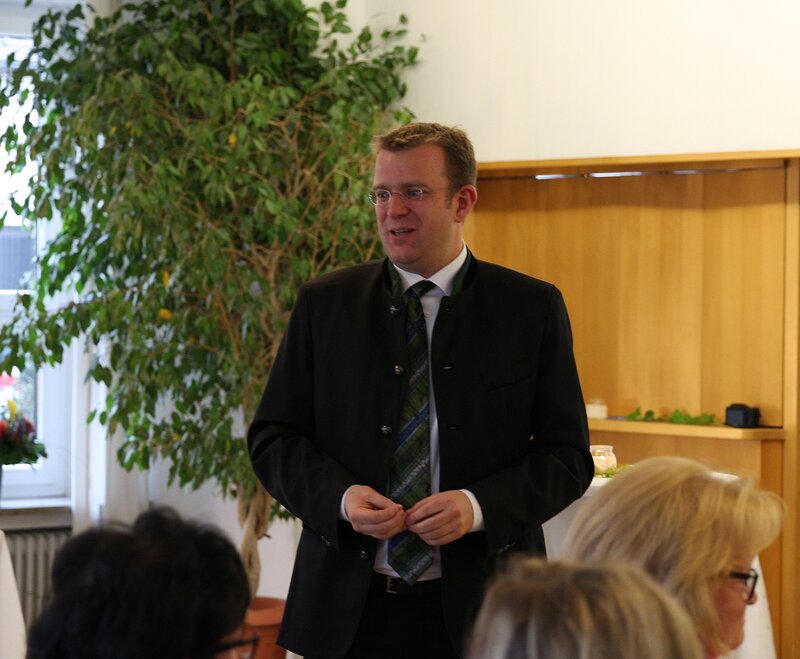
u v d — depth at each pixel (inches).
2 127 242.4
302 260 213.8
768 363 232.8
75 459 248.1
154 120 209.3
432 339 110.7
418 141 109.7
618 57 228.1
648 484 71.2
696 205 238.7
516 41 233.9
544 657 45.2
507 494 105.9
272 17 231.1
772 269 232.1
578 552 71.4
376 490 108.9
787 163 227.6
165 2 225.8
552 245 246.1
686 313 239.5
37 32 245.4
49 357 214.2
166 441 218.5
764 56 219.8
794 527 228.8
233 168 206.5
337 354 112.6
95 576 50.8
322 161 220.1
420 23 239.0
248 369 210.8
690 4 223.8
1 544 158.2
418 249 109.7
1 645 156.4
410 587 106.8
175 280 214.2
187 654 50.8
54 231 258.2
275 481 111.1
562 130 231.5
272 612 214.4
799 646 228.8
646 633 45.3
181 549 52.3
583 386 246.1
